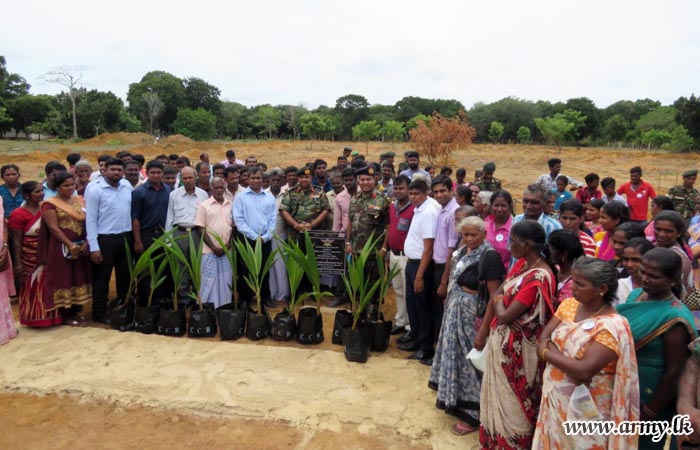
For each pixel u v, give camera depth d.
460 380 3.50
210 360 4.47
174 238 5.16
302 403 3.82
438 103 77.25
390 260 5.29
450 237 4.36
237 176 6.79
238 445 3.38
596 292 2.29
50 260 5.07
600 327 2.25
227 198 6.62
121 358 4.49
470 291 3.53
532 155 38.16
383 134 56.31
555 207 8.27
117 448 3.34
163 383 4.07
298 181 6.37
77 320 5.41
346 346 4.53
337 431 3.52
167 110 69.81
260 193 6.08
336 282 6.75
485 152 40.59
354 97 74.31
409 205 5.04
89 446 3.36
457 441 3.39
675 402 2.53
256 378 4.16
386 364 4.48
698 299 3.00
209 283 5.81
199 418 3.68
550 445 2.44
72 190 5.24
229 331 5.06
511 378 2.84
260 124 70.50
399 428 3.53
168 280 5.97
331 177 7.03
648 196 8.61
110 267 5.55
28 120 53.97
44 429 3.54
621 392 2.23
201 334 5.09
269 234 6.01
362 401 3.84
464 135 26.41
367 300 4.57
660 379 2.46
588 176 8.32
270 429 3.55
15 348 4.71
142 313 5.13
